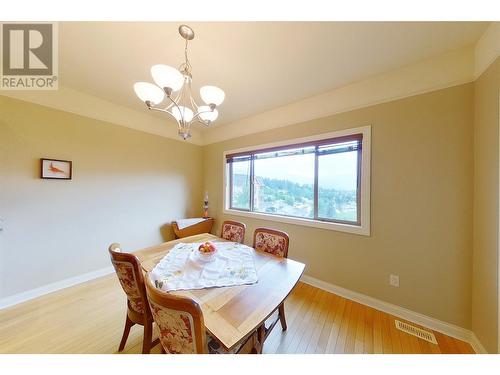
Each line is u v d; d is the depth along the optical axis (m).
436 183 1.66
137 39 1.52
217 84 2.17
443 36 1.44
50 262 2.21
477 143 1.47
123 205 2.85
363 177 2.02
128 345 1.48
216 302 0.97
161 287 1.10
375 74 1.94
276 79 2.06
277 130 2.81
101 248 2.62
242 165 3.42
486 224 1.35
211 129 3.83
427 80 1.70
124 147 2.86
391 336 1.58
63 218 2.30
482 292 1.39
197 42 1.54
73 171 2.38
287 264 1.44
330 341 1.53
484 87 1.39
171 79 1.12
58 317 1.78
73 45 1.58
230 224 2.25
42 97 2.15
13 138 1.98
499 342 1.22
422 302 1.72
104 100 2.63
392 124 1.87
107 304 1.98
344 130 2.16
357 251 2.08
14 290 1.99
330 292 2.25
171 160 3.48
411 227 1.78
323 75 1.97
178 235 3.26
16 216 2.00
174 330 0.79
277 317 1.66
